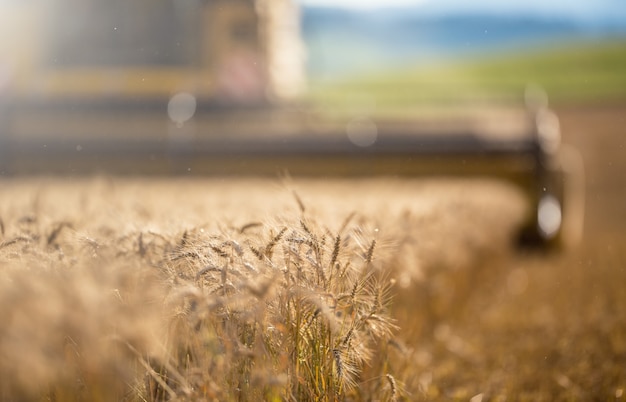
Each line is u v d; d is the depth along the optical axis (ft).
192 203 20.62
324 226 11.82
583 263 33.88
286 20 59.16
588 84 180.04
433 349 19.35
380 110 64.90
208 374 9.32
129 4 53.83
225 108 53.57
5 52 52.21
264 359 9.69
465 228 24.89
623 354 19.72
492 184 38.09
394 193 29.01
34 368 7.82
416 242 16.08
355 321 10.66
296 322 9.96
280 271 9.57
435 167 41.09
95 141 41.88
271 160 41.01
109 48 53.67
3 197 20.98
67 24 53.06
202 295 8.68
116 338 8.37
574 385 16.99
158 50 54.29
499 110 68.03
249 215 14.90
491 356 19.66
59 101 52.01
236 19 54.29
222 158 41.04
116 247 10.18
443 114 62.28
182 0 54.54
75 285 7.88
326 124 48.19
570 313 24.86
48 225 12.78
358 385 11.57
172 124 45.57
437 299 21.75
